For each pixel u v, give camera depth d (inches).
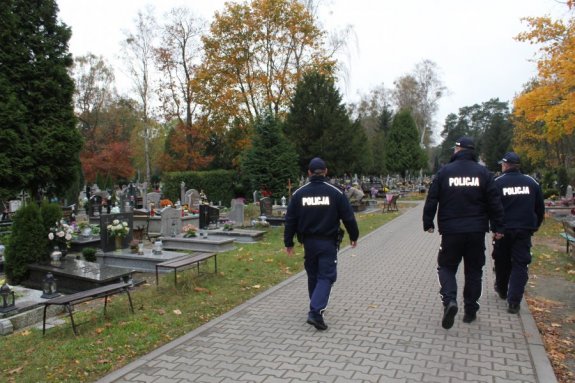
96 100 1927.9
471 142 221.9
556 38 650.8
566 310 252.4
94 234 541.6
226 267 384.5
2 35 650.8
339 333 215.5
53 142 687.1
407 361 180.7
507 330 215.9
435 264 389.1
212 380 167.8
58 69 700.0
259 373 172.6
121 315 255.6
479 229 214.2
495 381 162.1
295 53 1273.4
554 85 619.5
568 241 414.0
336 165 1093.8
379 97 2632.9
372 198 1475.1
